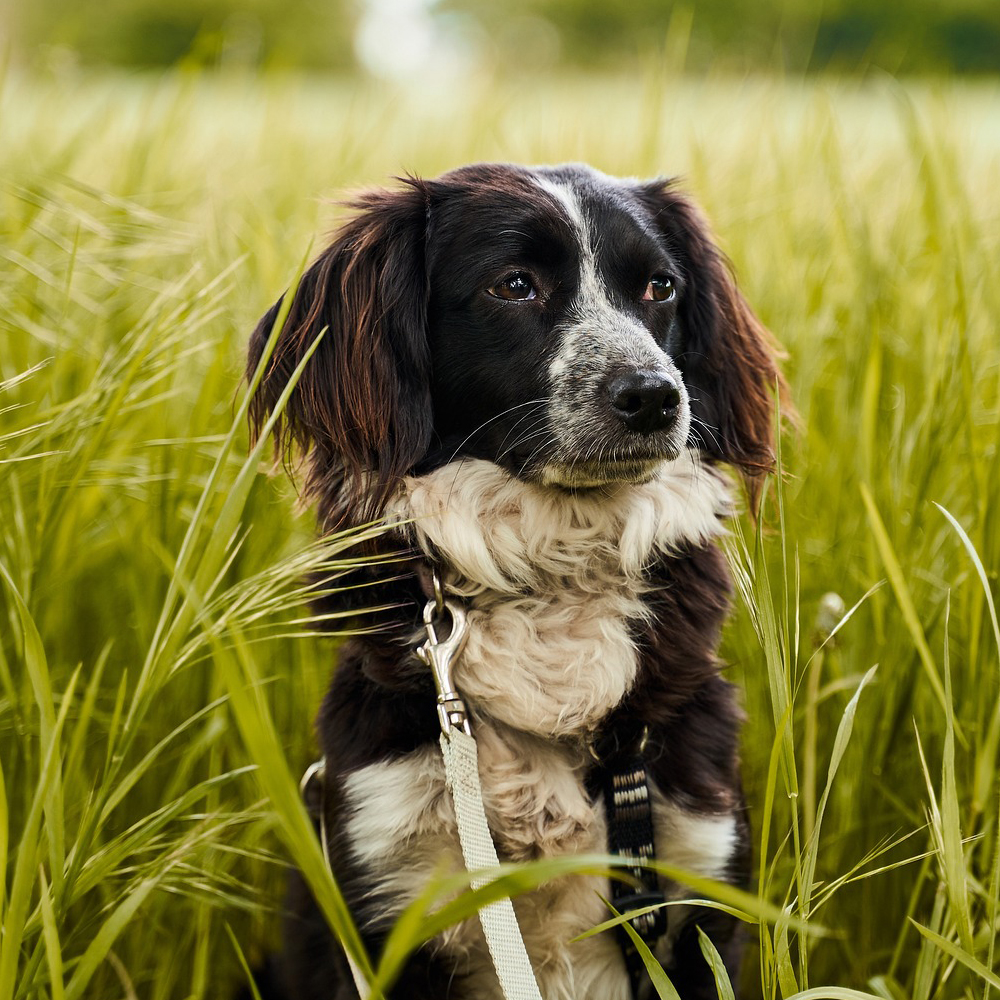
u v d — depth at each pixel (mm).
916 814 2588
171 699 2744
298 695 2869
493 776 2203
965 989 2025
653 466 2342
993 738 2104
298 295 2561
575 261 2414
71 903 1649
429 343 2463
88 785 2596
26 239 3080
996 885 1803
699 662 2316
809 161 3959
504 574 2416
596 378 2299
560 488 2426
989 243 3402
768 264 3631
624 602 2355
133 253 3033
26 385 2861
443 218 2479
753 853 2744
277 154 4512
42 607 2680
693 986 2197
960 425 2641
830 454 3078
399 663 2186
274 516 2943
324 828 2281
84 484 2590
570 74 5691
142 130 3725
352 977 2193
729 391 2740
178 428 3156
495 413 2412
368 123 4723
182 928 2643
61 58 4168
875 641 2711
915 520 2635
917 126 3104
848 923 2617
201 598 1679
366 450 2389
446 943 2170
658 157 4098
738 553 1953
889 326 3146
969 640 2406
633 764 2197
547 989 2266
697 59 4961
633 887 2168
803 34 4754
